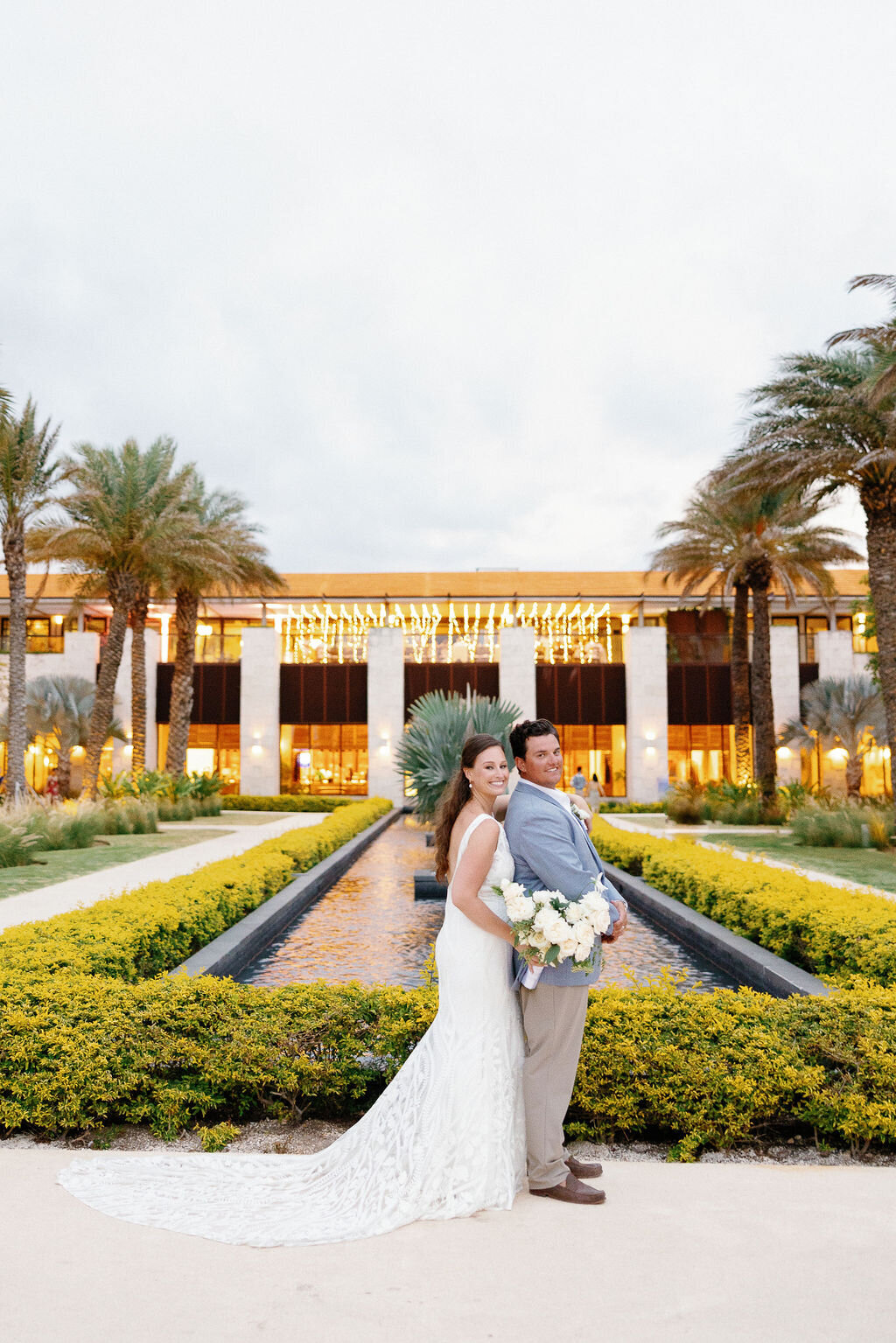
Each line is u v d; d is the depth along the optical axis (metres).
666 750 36.78
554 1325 2.51
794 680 37.38
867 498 19.28
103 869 14.66
